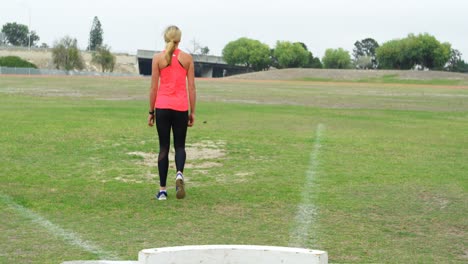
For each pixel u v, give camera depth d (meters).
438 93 55.53
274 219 7.35
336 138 17.09
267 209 7.91
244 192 9.05
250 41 162.12
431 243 6.40
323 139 16.70
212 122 21.39
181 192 8.12
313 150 14.30
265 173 10.94
